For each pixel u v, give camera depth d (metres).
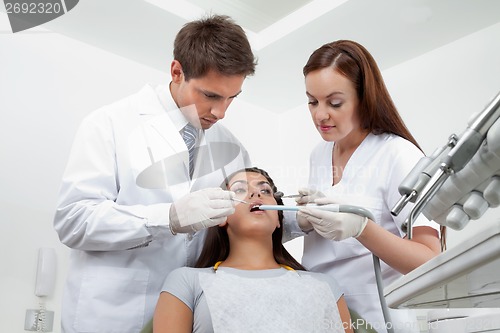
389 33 2.72
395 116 1.61
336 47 1.56
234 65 1.45
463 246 0.59
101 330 1.43
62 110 2.46
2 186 2.20
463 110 2.71
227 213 1.42
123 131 1.59
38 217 2.27
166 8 2.44
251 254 1.62
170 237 1.45
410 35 2.75
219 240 1.68
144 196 1.56
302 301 1.41
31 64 2.41
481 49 2.70
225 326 1.34
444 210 0.83
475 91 2.68
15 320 2.10
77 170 1.48
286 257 1.74
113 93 2.68
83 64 2.60
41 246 2.25
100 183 1.49
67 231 1.45
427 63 2.90
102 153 1.53
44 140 2.37
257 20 2.82
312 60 1.56
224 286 1.41
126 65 2.77
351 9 2.51
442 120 2.79
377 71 1.58
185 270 1.50
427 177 0.74
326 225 1.40
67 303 1.47
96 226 1.39
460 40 2.78
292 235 1.81
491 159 0.69
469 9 2.54
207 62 1.45
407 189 0.75
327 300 1.44
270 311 1.37
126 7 2.41
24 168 2.28
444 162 0.71
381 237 1.36
